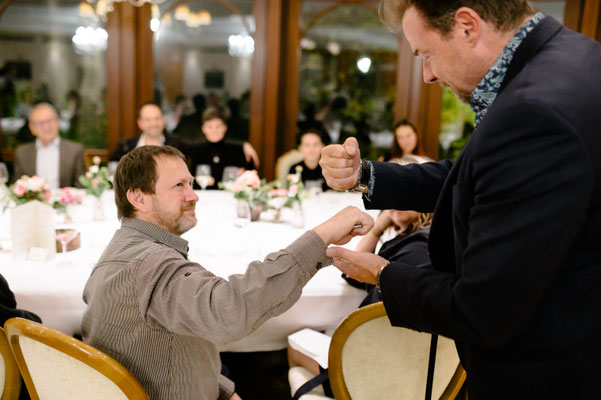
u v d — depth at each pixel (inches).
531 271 26.8
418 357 54.5
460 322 29.8
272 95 186.7
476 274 28.2
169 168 48.6
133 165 48.2
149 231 48.1
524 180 27.0
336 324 69.4
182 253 49.7
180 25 183.0
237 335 39.8
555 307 29.8
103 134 185.3
